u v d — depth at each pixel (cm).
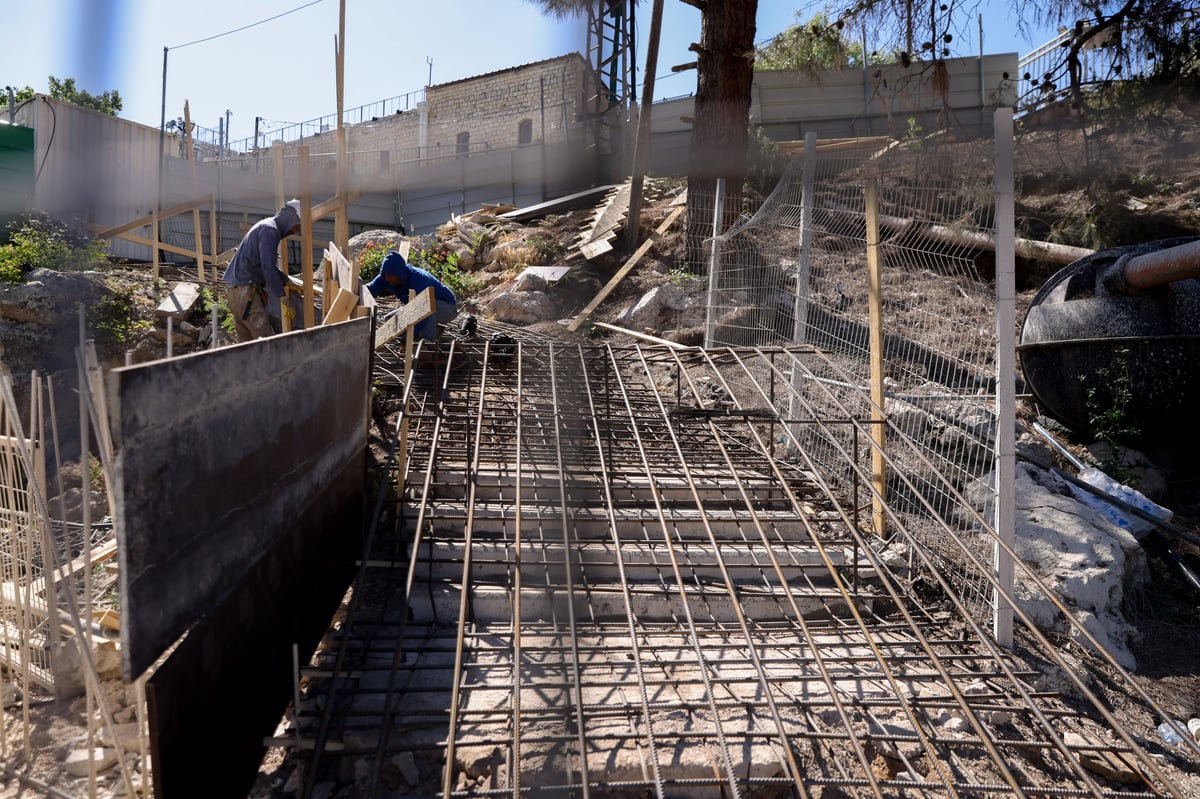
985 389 554
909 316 662
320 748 284
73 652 327
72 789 279
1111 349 578
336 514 379
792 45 730
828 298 745
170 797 216
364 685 332
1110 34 666
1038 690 374
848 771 305
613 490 507
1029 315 633
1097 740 341
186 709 226
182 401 224
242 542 266
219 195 774
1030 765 322
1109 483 546
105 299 719
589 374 683
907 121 684
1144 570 479
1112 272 577
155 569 209
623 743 305
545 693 332
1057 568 458
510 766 291
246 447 270
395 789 285
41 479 309
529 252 1084
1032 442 607
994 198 428
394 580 415
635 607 416
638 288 968
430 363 668
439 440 550
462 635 327
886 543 478
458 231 1231
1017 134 695
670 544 411
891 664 374
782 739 299
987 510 490
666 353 668
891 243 524
